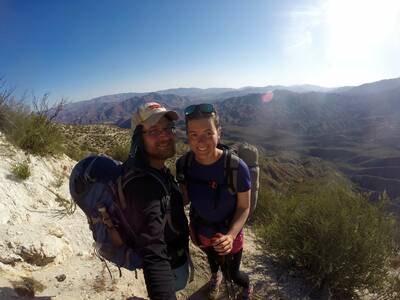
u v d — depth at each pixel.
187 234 1.20
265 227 2.45
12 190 2.00
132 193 0.99
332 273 1.88
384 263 1.90
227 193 1.22
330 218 1.91
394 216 1.97
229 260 1.40
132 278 1.68
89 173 1.05
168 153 1.10
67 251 1.77
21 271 1.48
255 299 1.77
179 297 1.73
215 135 1.17
